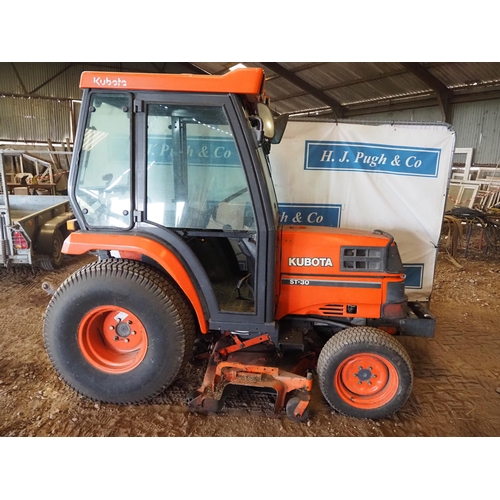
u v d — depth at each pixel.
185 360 2.38
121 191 2.25
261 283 2.28
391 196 3.60
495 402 2.66
